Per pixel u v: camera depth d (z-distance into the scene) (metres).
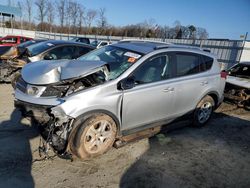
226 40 16.30
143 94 3.76
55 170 3.24
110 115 3.48
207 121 5.36
